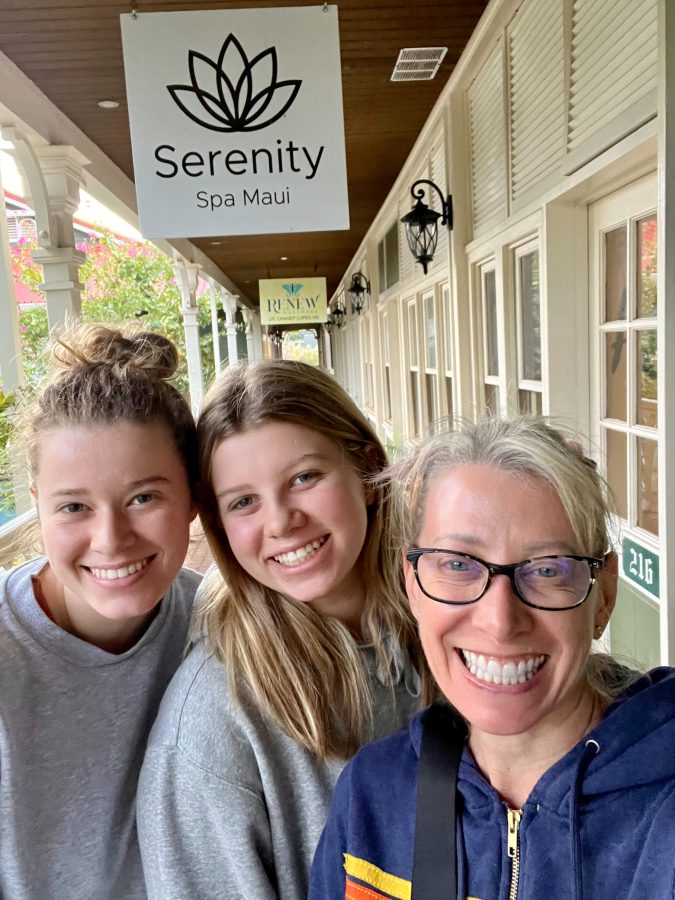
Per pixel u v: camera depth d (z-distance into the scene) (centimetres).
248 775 104
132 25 258
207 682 108
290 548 108
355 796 96
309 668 112
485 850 83
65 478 100
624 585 275
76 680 111
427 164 491
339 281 1458
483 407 114
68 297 430
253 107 265
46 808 108
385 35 338
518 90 310
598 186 253
